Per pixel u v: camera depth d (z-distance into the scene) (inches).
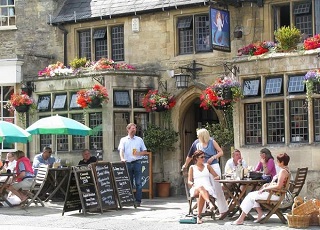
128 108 727.1
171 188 733.9
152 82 742.5
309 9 653.3
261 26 681.0
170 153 737.0
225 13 663.8
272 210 456.1
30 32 790.5
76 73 737.6
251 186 511.5
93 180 541.0
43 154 669.3
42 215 534.9
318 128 590.2
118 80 722.8
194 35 725.3
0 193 588.1
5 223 485.1
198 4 708.0
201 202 465.1
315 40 596.7
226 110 656.4
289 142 602.2
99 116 725.3
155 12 742.5
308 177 588.1
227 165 539.5
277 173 504.7
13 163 671.8
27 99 759.7
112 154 715.4
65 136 754.8
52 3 792.3
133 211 553.0
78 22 781.3
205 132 495.2
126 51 761.6
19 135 613.0
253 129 623.5
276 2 672.4
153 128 729.6
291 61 599.8
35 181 597.0
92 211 545.3
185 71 729.0
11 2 798.5
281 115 610.2
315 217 442.3
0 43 793.6
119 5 762.8
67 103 745.6
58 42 794.2
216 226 445.7
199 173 472.4
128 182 573.0
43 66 791.7
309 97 579.2
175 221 479.5
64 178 625.3
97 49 781.3
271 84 612.7
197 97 722.8
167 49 739.4
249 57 620.7
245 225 448.5
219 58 708.0
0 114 786.8
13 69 776.9
